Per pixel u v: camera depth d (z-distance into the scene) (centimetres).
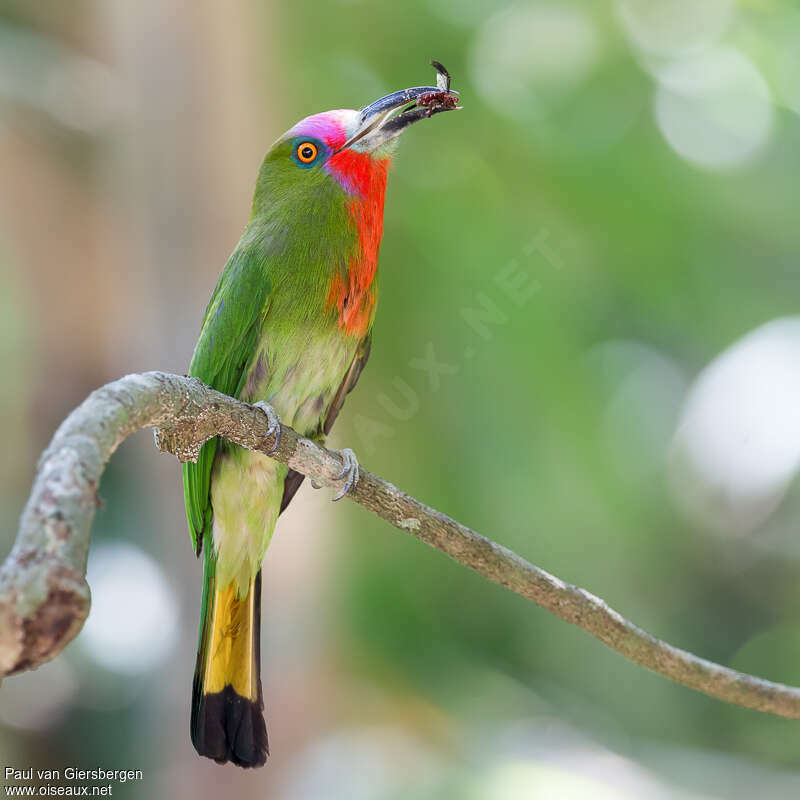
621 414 1372
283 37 1178
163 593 1327
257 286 663
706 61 1359
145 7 1100
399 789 1136
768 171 1364
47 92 1156
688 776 1386
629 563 1446
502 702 1384
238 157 1120
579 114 1282
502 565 517
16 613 257
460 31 1231
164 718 1127
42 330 1320
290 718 1116
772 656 1689
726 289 1338
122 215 1170
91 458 296
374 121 669
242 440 528
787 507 1542
